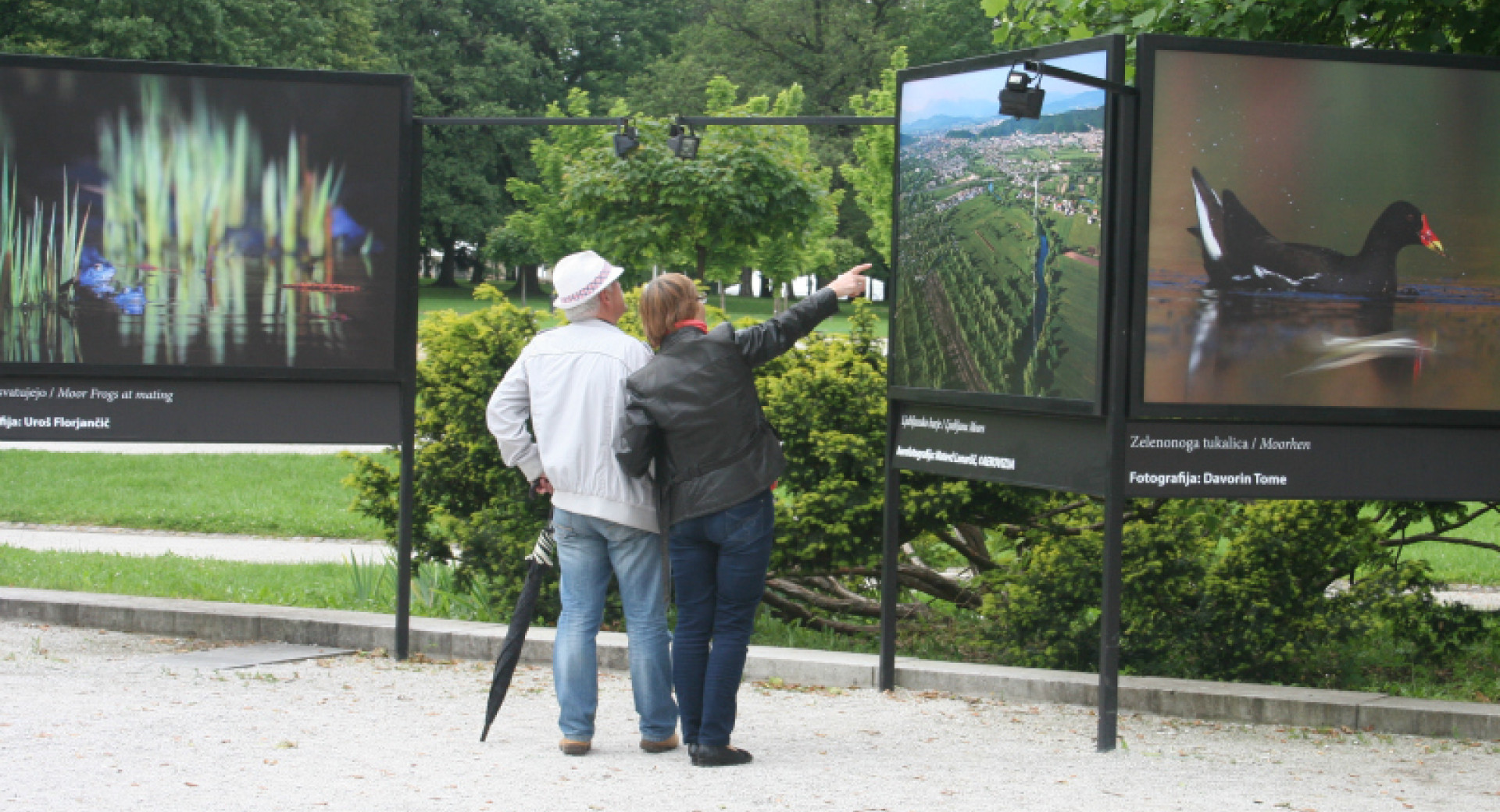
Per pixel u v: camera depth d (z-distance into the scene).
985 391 5.72
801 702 6.03
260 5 46.41
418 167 6.78
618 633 7.08
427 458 8.28
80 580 9.26
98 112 6.64
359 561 10.98
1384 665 7.54
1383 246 5.46
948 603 8.98
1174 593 6.94
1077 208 5.28
